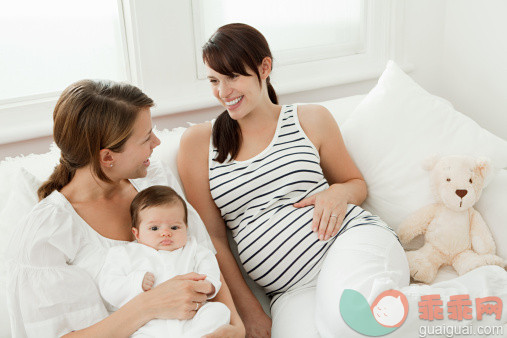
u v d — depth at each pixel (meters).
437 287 1.34
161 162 1.58
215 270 1.34
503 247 1.58
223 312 1.24
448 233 1.57
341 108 1.99
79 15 1.96
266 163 1.61
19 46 1.90
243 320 1.48
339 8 2.43
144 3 1.94
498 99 2.37
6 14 1.85
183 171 1.67
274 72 2.30
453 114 1.77
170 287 1.22
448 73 2.61
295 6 2.34
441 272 1.59
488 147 1.67
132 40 1.98
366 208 1.79
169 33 2.02
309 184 1.63
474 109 2.51
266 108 1.66
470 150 1.68
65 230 1.24
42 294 1.17
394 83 1.84
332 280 1.34
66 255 1.25
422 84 2.63
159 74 2.05
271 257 1.52
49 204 1.26
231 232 1.77
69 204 1.29
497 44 2.31
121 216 1.38
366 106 1.85
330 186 1.66
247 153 1.64
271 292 1.60
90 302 1.22
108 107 1.23
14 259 1.20
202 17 2.13
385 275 1.31
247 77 1.54
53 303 1.18
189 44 2.07
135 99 1.27
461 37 2.49
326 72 2.41
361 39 2.50
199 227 1.48
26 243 1.20
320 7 2.39
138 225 1.35
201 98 2.12
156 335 1.18
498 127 2.40
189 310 1.21
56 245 1.22
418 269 1.55
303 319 1.40
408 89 1.83
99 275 1.27
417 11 2.48
